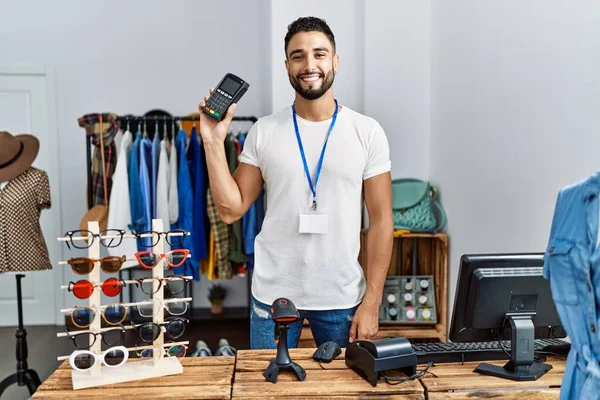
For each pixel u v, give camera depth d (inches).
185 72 189.5
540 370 60.4
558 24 80.0
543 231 84.9
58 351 161.2
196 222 151.5
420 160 138.5
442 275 127.1
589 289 43.6
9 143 119.3
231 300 195.6
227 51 189.9
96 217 141.9
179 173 150.4
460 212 118.3
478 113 108.7
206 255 155.5
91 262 57.5
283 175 80.3
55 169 188.4
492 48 102.2
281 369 59.7
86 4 185.8
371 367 56.6
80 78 187.5
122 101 189.0
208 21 189.2
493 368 60.9
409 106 136.9
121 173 142.8
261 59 185.2
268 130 82.4
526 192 90.1
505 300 60.7
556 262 47.0
